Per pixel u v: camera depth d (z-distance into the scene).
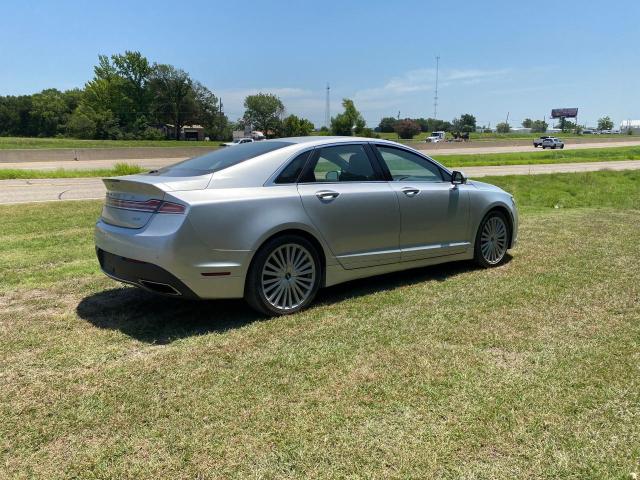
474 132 130.62
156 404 2.99
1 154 31.27
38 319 4.40
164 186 4.00
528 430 2.71
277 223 4.30
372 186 5.02
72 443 2.63
